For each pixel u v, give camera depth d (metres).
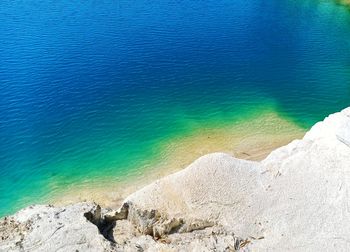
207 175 26.28
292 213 24.33
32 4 72.75
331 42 63.53
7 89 47.44
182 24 67.44
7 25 63.72
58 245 22.38
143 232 25.52
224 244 23.11
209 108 45.62
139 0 77.62
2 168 36.62
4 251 21.88
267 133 41.44
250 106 46.34
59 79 49.91
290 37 64.81
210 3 78.00
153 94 47.81
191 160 37.50
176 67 53.97
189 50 58.81
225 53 58.50
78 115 43.69
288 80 52.00
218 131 41.66
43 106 44.84
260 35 65.00
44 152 38.56
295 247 22.86
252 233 23.97
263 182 26.00
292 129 42.28
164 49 58.66
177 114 44.41
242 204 25.05
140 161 37.53
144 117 43.75
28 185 35.00
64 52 56.38
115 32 63.09
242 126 42.56
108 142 39.94
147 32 63.78
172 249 22.92
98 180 35.41
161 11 72.56
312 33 66.62
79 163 37.31
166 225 24.69
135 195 26.91
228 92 48.84
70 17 67.94
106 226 26.19
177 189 26.31
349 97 48.72
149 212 25.48
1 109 44.06
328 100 47.97
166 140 40.25
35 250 22.08
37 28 63.19
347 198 24.39
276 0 81.69
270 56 58.25
